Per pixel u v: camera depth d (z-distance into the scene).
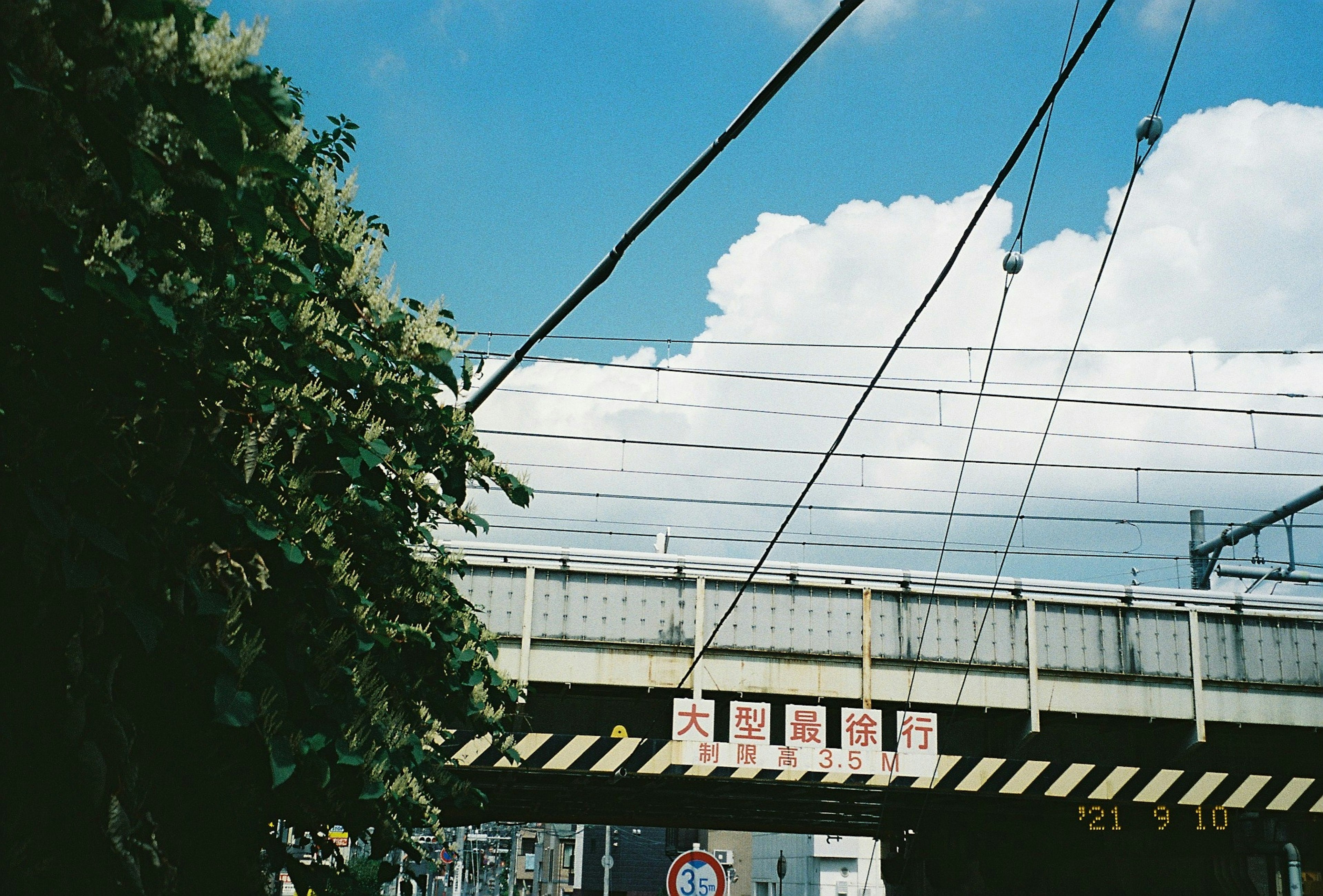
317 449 5.88
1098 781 20.52
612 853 68.38
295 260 5.22
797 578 21.31
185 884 4.98
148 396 4.24
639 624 20.83
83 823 3.93
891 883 32.38
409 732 6.96
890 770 19.66
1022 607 21.69
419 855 7.61
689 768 19.58
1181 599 22.02
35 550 3.62
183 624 4.45
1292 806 20.70
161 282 4.20
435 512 7.09
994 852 28.94
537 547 20.95
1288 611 22.16
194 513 4.63
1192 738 21.70
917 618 21.45
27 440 3.65
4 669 3.81
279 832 6.78
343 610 5.46
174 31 3.33
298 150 4.93
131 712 4.54
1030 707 21.30
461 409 7.12
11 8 3.14
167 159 3.62
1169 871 25.47
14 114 3.30
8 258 3.44
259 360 5.16
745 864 76.88
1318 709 21.81
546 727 22.23
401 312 6.44
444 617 7.80
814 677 21.03
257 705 4.68
